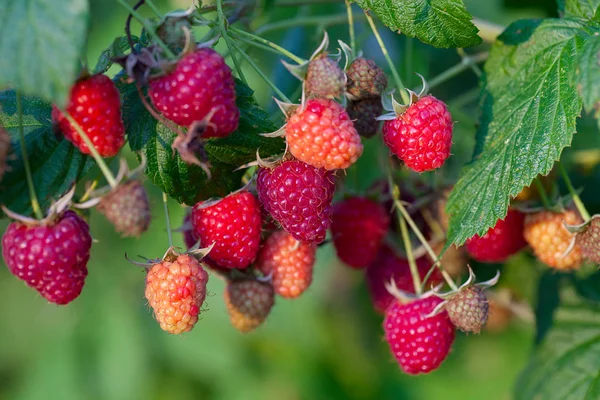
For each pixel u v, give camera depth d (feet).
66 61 1.30
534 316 1.70
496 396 2.34
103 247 2.23
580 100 1.44
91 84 1.36
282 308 2.40
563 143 1.43
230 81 1.36
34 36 1.30
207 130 1.35
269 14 1.79
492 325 1.94
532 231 1.55
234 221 1.45
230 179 1.45
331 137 1.38
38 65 1.30
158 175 1.43
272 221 1.50
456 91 1.96
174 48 1.36
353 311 2.45
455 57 1.94
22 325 2.28
